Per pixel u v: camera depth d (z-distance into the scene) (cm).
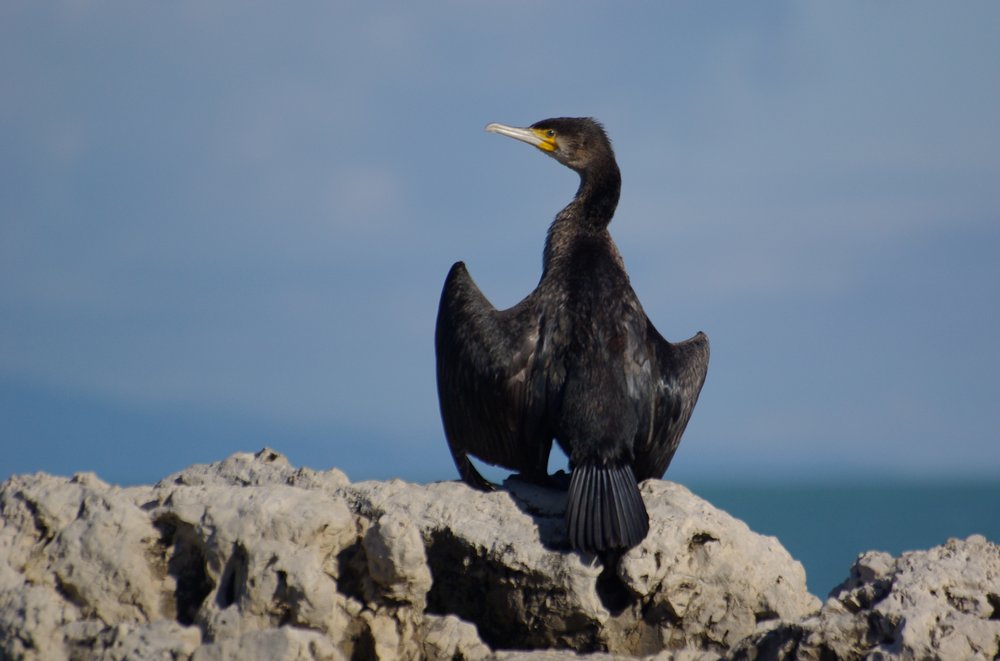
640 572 1250
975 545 1184
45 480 1233
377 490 1299
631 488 1329
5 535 1183
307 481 1295
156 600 1166
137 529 1170
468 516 1291
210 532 1152
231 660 1049
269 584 1125
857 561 1286
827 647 1092
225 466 1325
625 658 1180
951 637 1055
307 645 1055
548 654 1177
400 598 1155
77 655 1105
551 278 1472
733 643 1262
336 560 1183
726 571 1268
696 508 1312
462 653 1171
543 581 1252
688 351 1479
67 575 1154
